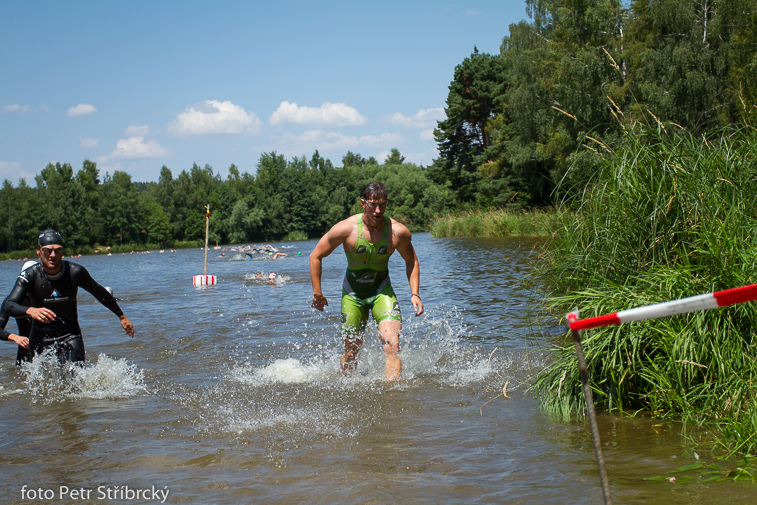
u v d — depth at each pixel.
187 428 3.90
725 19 27.88
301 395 4.64
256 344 6.79
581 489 2.71
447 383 4.86
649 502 2.53
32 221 77.38
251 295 12.02
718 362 3.62
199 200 98.69
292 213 110.00
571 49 33.44
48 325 5.57
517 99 37.44
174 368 5.71
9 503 2.80
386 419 3.96
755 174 4.68
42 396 4.86
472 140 63.81
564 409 3.90
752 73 25.02
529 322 6.34
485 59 59.09
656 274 4.11
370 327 5.81
